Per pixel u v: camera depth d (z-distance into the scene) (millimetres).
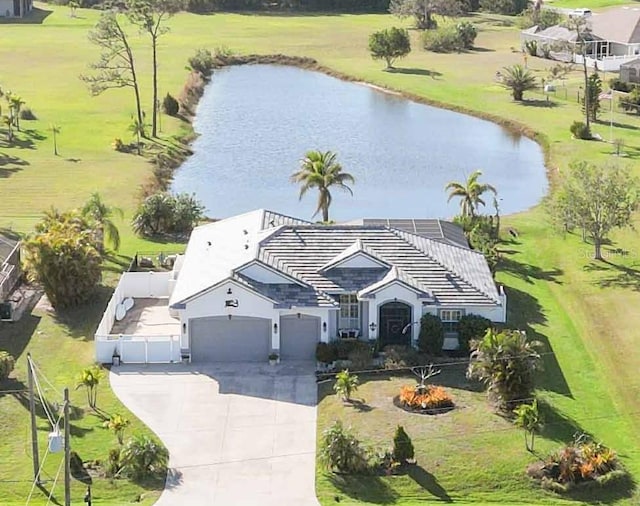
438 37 169875
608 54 155375
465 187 87562
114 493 47562
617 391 57656
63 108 125250
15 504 46469
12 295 68688
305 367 59938
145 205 81750
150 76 144875
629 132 118500
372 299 60438
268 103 135625
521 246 80938
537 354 56531
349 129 122375
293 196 96688
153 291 68875
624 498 47844
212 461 50250
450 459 49625
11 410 54500
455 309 61281
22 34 175875
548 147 113375
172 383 57844
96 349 59906
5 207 88125
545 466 48938
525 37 169000
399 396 55625
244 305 59875
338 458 48844
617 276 74375
